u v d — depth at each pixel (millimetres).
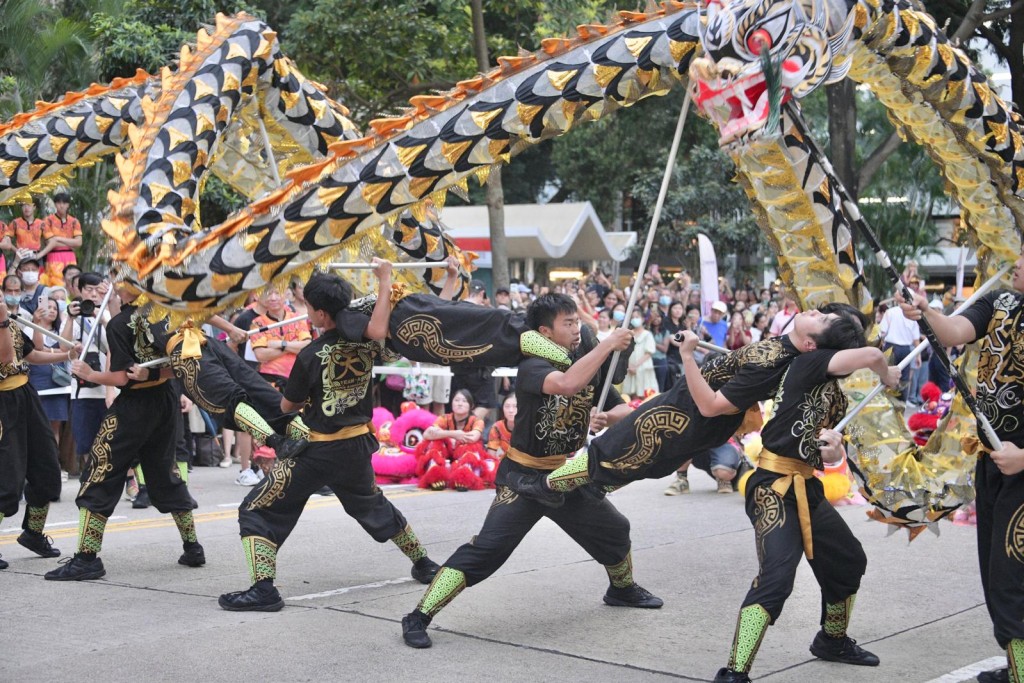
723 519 11242
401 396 16047
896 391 7074
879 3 6285
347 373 7418
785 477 5973
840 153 19156
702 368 6266
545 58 6676
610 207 38531
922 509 6996
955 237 7742
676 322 18094
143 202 7234
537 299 6613
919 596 8117
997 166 7129
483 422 14820
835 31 5977
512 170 38031
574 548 9727
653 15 6594
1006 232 7410
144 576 8523
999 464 5488
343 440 7559
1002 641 5453
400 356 7539
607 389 6895
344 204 6621
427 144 6668
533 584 8336
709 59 5773
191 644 6617
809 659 6523
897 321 18938
